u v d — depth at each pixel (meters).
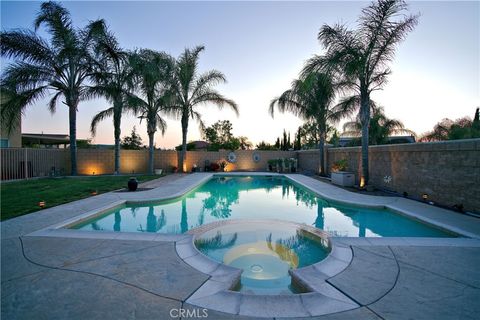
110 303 2.29
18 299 2.34
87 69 12.92
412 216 5.86
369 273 2.95
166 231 5.64
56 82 12.58
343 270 3.03
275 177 16.69
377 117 16.75
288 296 2.43
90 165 16.42
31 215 5.55
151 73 13.61
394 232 5.51
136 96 14.34
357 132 17.92
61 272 2.90
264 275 3.47
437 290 2.55
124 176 14.58
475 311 2.20
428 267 3.10
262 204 8.62
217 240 4.73
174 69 15.58
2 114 11.79
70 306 2.24
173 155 19.06
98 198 7.69
